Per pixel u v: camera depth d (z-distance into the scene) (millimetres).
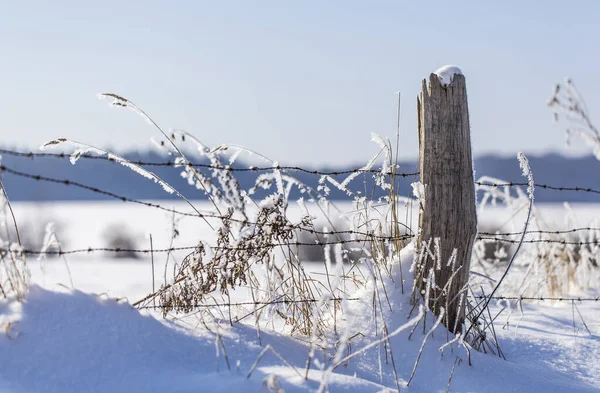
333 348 3650
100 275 9758
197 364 3135
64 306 3189
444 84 4082
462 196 4078
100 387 2875
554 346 4438
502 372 3662
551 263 6348
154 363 3059
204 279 3668
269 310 3959
